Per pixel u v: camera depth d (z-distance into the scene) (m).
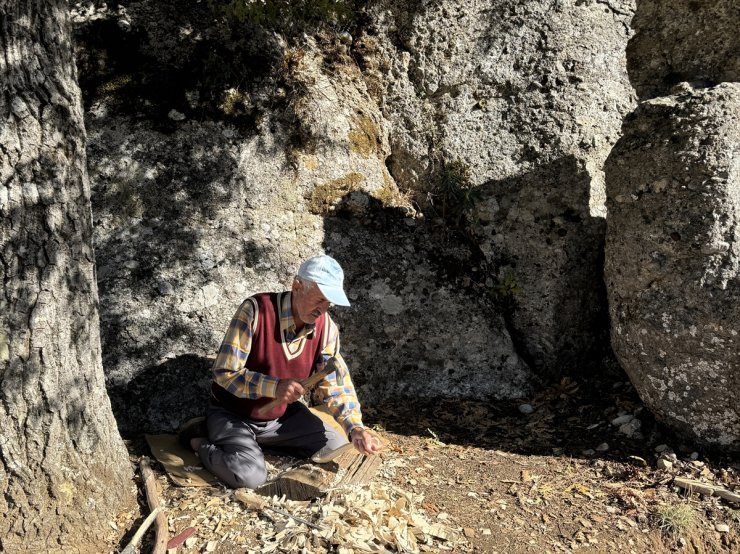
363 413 4.61
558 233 5.09
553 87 5.22
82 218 3.18
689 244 3.87
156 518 3.28
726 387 3.85
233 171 4.69
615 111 5.33
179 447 3.92
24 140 2.92
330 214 4.95
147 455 3.87
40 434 3.06
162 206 4.49
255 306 3.55
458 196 5.13
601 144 5.25
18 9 2.89
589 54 5.30
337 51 5.29
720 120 3.90
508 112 5.25
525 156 5.18
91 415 3.27
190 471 3.69
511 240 5.13
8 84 2.88
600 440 4.32
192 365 4.33
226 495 3.49
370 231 5.01
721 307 3.79
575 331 5.13
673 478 3.87
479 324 4.98
